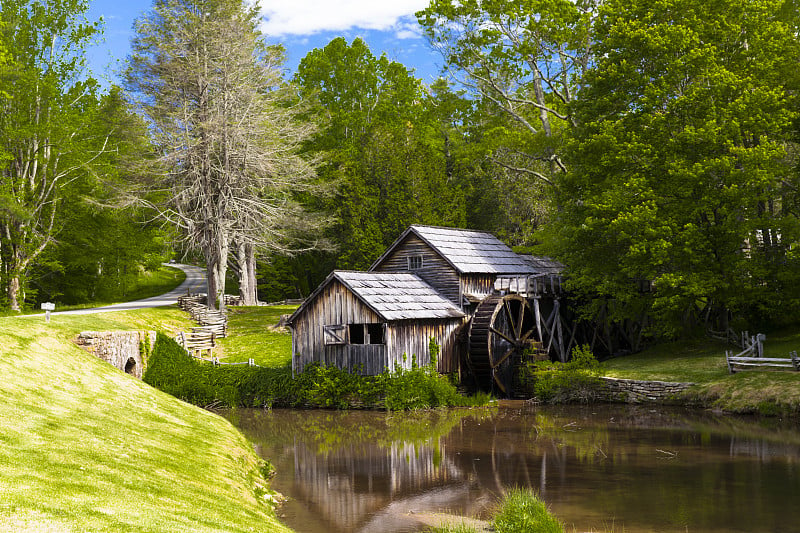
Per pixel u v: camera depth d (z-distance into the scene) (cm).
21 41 4572
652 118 2948
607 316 3459
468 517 1312
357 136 6044
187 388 3016
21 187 4525
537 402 2952
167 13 4284
